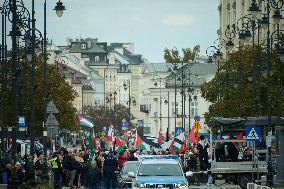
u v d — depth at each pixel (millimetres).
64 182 74250
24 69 93312
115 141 84438
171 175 55188
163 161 56156
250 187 63094
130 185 62719
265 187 56969
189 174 56375
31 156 70125
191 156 79438
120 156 74062
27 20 68562
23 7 67562
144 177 54906
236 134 80125
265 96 101500
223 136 80125
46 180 69938
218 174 73438
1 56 89375
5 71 80875
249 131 66188
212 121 81062
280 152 60281
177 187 54312
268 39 70000
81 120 96812
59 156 74000
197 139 98875
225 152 74562
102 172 67875
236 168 72625
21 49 94062
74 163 73312
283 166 60156
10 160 70812
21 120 78688
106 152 76375
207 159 79250
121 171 64438
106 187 66750
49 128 71250
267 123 76812
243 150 76312
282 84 99125
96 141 93438
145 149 88438
